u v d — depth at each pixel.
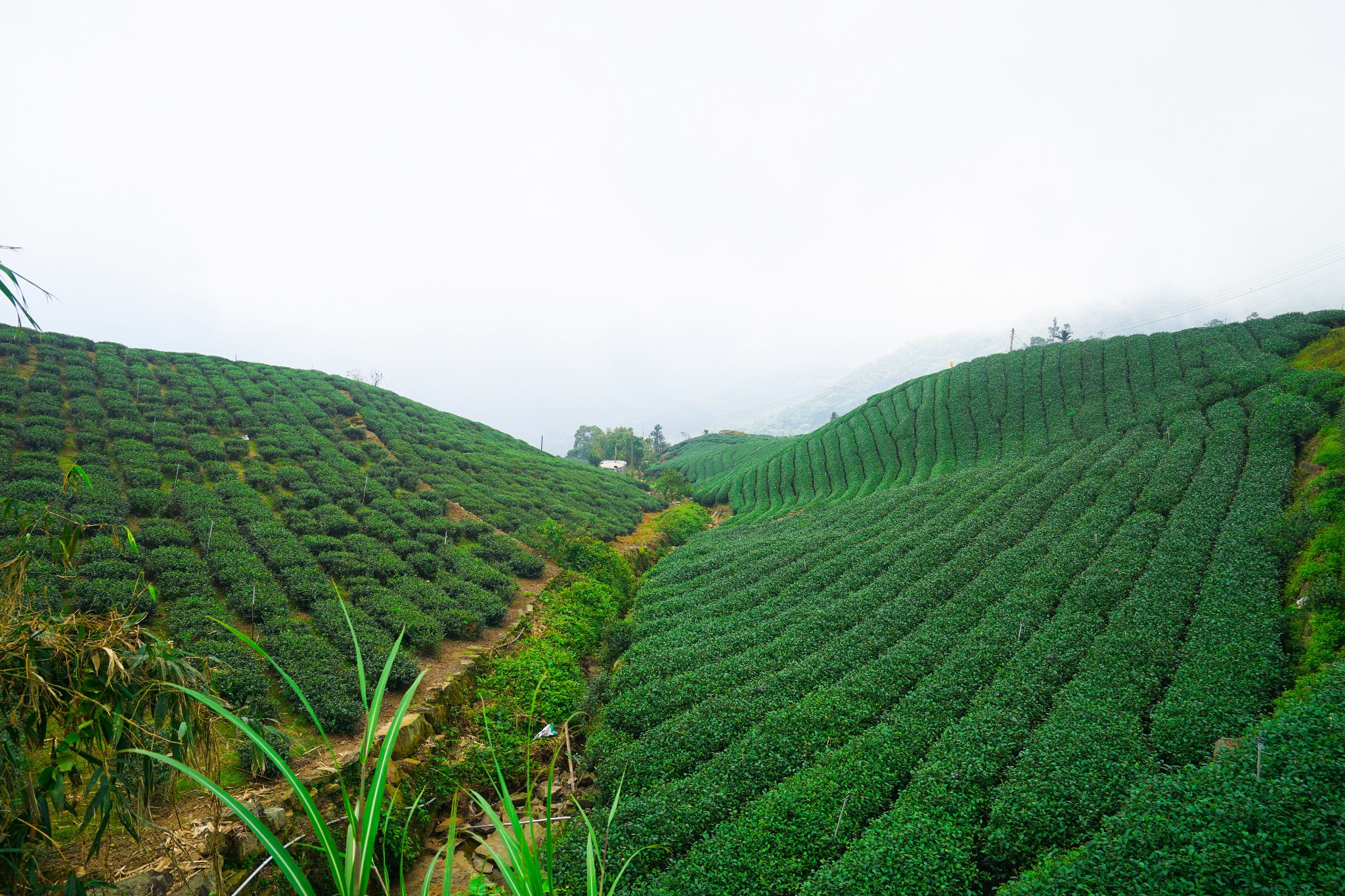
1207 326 70.12
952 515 46.72
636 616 36.91
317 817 3.81
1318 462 34.66
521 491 54.91
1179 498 38.25
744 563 45.22
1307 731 15.91
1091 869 13.84
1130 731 19.34
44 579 20.14
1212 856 13.04
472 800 20.06
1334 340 53.91
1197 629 24.52
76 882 9.03
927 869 15.20
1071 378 71.75
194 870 13.27
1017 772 18.27
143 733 9.38
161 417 43.31
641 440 165.62
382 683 4.03
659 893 15.36
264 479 38.47
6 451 31.64
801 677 25.98
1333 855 12.25
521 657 27.78
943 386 83.88
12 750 8.36
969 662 25.45
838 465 80.81
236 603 25.78
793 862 16.05
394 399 70.38
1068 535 37.31
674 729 22.83
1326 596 23.23
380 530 36.56
